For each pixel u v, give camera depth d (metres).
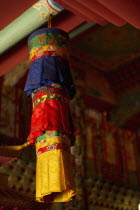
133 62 10.51
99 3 3.15
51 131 2.84
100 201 8.93
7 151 2.96
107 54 10.38
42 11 3.94
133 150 11.02
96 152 9.59
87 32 5.16
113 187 9.55
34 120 2.93
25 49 4.43
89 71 10.83
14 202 3.23
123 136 10.93
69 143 2.93
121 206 9.57
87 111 10.10
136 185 10.39
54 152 2.76
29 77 3.13
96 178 9.12
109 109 11.49
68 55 3.34
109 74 11.24
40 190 2.69
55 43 3.23
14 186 6.45
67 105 3.09
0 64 4.66
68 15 3.99
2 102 7.19
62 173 2.68
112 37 9.55
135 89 11.10
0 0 2.96
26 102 7.92
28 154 7.08
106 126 10.48
